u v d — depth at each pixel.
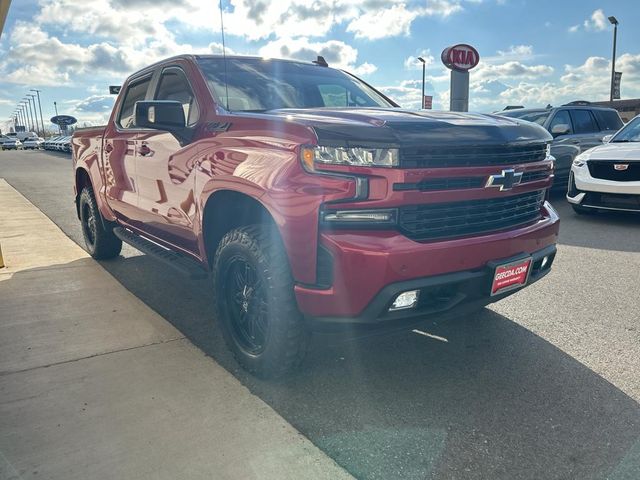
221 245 3.04
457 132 2.63
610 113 10.90
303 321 2.77
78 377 2.98
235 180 2.85
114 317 3.90
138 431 2.46
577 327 3.71
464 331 3.67
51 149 40.75
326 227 2.49
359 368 3.15
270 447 2.35
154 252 4.09
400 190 2.48
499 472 2.21
